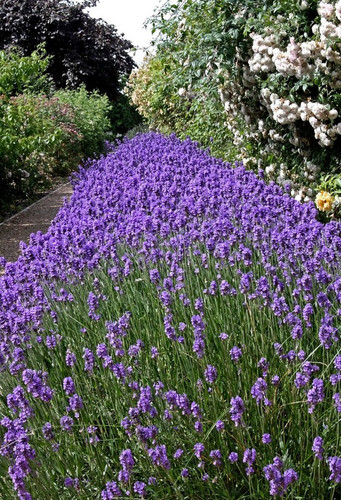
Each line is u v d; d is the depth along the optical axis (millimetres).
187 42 8016
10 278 4035
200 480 2389
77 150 16766
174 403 2428
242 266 4012
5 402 3127
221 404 2643
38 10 25469
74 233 4883
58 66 26734
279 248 3875
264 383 2354
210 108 8711
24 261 4586
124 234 4766
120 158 9570
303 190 6148
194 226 4719
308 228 4008
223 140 9391
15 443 2363
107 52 27000
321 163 6156
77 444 2686
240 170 6266
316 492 2303
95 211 5754
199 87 8031
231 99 7816
